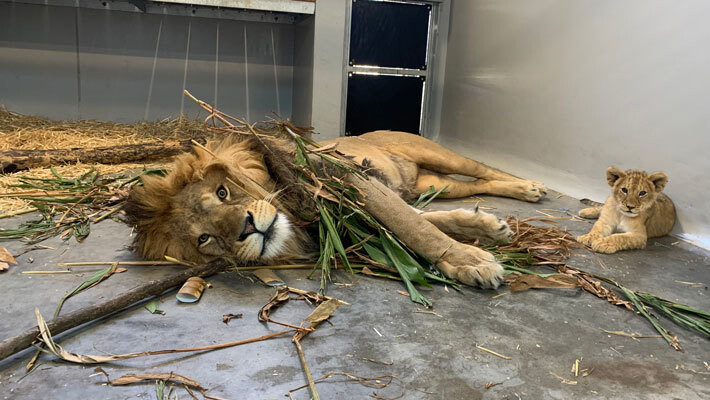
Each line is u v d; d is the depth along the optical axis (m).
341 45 8.09
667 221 4.25
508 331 2.57
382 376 2.15
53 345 2.23
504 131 6.97
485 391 2.08
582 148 5.45
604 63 5.09
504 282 3.13
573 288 3.06
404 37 8.40
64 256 3.41
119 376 2.11
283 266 3.28
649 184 3.88
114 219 4.05
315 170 3.50
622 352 2.42
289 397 2.00
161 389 2.00
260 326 2.55
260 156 3.48
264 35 9.45
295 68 9.42
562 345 2.46
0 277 3.07
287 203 3.38
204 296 2.87
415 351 2.36
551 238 3.85
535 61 6.21
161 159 6.53
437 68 8.68
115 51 8.98
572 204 5.23
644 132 4.64
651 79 4.54
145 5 8.59
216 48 9.33
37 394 2.00
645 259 3.70
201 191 3.04
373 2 8.12
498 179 5.47
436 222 3.52
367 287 3.05
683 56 4.22
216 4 7.44
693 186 4.16
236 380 2.10
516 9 6.57
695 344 2.53
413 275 3.06
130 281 3.03
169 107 9.36
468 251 3.14
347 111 8.43
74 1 8.66
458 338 2.49
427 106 8.80
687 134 4.20
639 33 4.66
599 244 3.79
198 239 3.07
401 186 4.84
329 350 2.35
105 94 9.09
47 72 8.83
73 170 5.73
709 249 4.00
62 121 8.77
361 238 3.40
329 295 2.93
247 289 2.98
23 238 3.75
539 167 6.22
